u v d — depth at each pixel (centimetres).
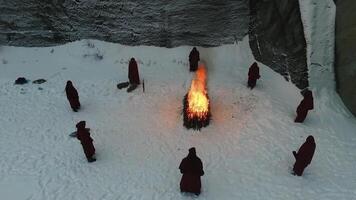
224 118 1400
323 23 1419
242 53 1659
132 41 1714
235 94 1498
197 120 1351
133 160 1254
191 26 1670
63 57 1722
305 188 1152
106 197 1131
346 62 1374
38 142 1329
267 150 1277
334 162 1236
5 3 1702
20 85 1598
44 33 1741
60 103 1506
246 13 1648
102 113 1447
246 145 1297
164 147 1300
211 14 1648
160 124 1389
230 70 1622
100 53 1709
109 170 1217
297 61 1470
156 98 1502
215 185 1165
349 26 1344
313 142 1112
